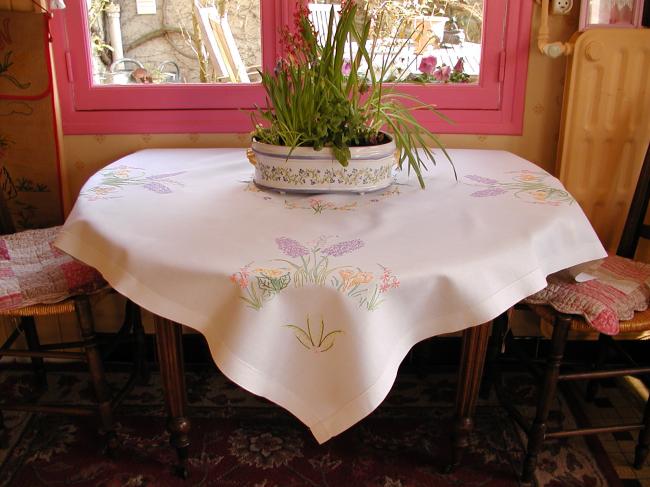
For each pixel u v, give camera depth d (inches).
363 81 59.6
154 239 49.2
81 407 66.9
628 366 64.7
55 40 75.5
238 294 44.0
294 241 48.7
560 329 59.0
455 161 71.3
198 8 76.7
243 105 78.6
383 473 66.7
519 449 70.5
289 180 58.8
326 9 74.7
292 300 44.0
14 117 75.1
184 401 61.7
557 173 78.5
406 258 46.1
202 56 78.2
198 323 45.6
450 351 86.4
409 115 64.0
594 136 75.1
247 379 44.3
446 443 71.2
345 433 72.8
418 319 46.5
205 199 58.1
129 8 76.6
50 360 87.4
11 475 66.6
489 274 46.4
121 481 65.7
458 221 52.7
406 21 72.7
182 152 75.4
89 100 78.0
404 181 63.8
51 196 77.8
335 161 57.6
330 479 65.9
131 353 86.9
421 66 76.4
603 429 64.8
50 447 70.6
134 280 47.3
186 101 78.4
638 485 65.9
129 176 64.8
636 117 74.2
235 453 69.8
